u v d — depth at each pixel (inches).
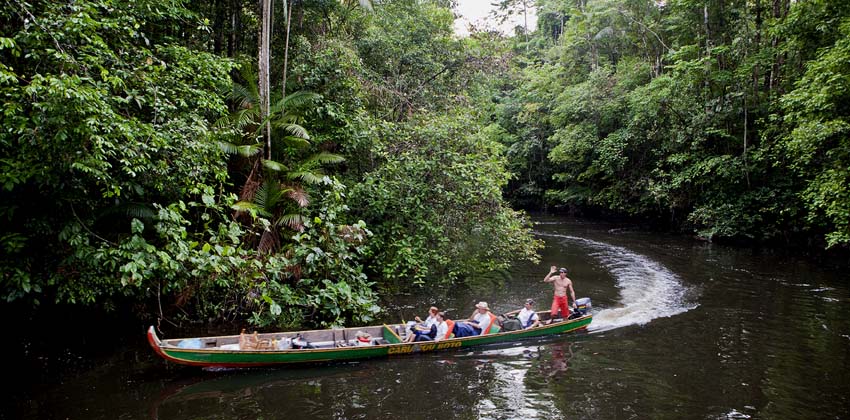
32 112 271.0
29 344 355.9
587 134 1178.0
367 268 584.1
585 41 1298.0
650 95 956.6
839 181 534.3
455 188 534.6
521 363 351.3
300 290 433.4
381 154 537.0
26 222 314.7
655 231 1114.7
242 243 419.5
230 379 311.1
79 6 306.8
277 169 460.1
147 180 350.3
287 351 324.8
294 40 605.9
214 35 576.4
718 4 851.4
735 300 526.3
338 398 287.7
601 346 388.8
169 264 344.2
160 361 335.3
